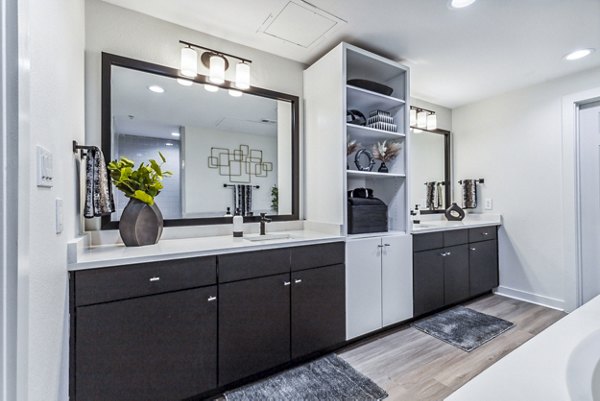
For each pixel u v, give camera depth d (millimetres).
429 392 1567
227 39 2143
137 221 1595
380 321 2193
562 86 2732
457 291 2742
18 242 594
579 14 1829
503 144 3152
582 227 2664
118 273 1288
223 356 1543
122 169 1591
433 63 2490
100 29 1729
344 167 2080
